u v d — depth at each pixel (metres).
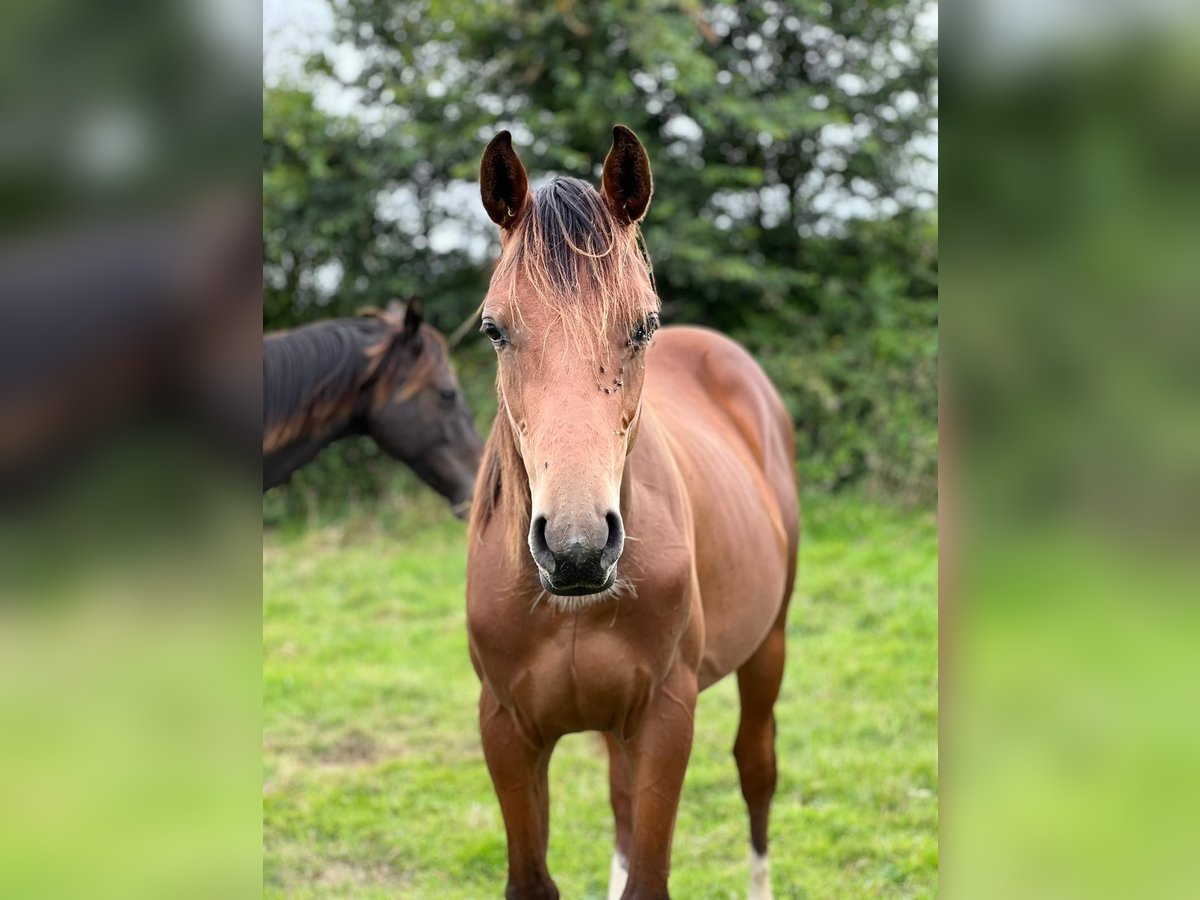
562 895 3.20
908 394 7.42
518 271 1.73
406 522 7.30
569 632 2.01
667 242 7.54
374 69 8.41
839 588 5.82
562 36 7.81
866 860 3.31
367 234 8.26
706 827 3.59
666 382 3.00
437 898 3.22
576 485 1.57
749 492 2.75
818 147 8.41
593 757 4.21
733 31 8.47
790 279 7.98
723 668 2.58
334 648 5.36
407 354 4.33
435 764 4.16
